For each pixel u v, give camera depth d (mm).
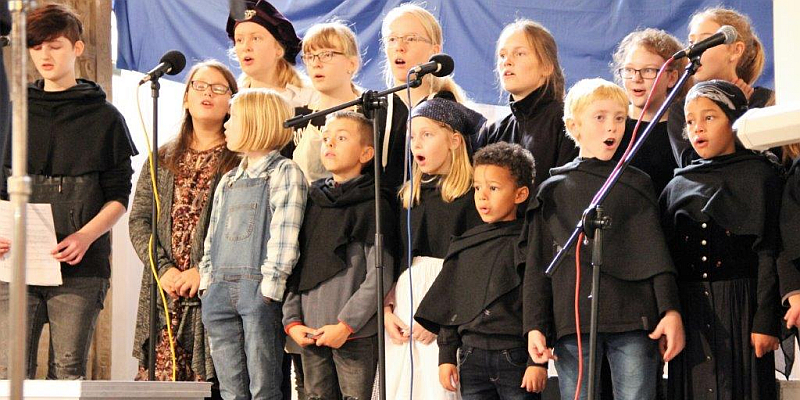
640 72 4727
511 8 5992
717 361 3906
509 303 4191
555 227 4055
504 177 4297
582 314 3936
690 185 4059
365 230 4562
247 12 5695
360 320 4441
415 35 5199
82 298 4934
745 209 3898
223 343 4664
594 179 4070
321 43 5277
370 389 4469
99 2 6793
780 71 4562
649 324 3854
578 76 5832
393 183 4895
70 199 5016
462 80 6090
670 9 5672
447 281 4309
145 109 7645
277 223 4617
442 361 4250
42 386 3482
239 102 4785
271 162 4785
